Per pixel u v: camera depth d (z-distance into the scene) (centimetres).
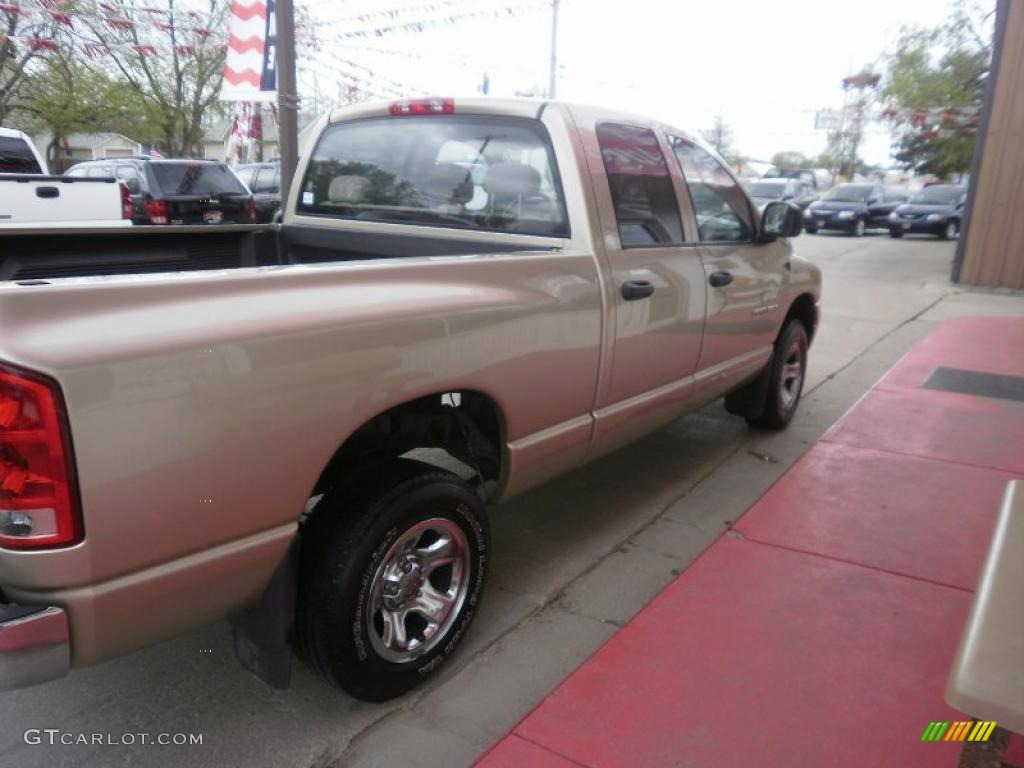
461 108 358
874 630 320
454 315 260
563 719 265
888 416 600
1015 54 1216
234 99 640
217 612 222
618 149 357
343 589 244
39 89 2403
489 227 355
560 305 306
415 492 259
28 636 181
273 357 209
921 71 2372
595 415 346
